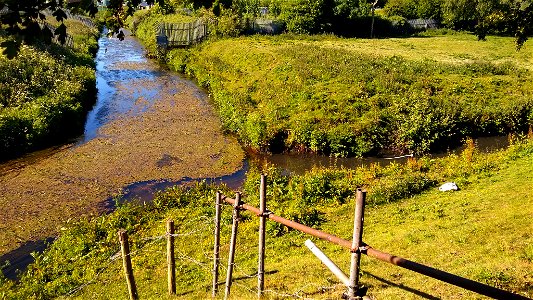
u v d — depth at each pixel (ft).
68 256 53.16
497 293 16.65
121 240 38.81
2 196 71.56
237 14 189.98
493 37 207.92
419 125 91.71
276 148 93.20
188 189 75.82
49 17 190.70
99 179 78.79
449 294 34.55
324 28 197.88
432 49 169.68
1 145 85.30
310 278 41.81
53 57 130.00
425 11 235.81
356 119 96.73
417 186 66.69
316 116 97.86
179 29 196.34
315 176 70.74
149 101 126.72
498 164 74.59
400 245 47.67
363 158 90.07
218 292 41.68
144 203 66.64
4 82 102.83
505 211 52.80
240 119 102.27
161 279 47.16
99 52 194.80
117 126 105.60
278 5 210.38
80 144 93.91
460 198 60.90
